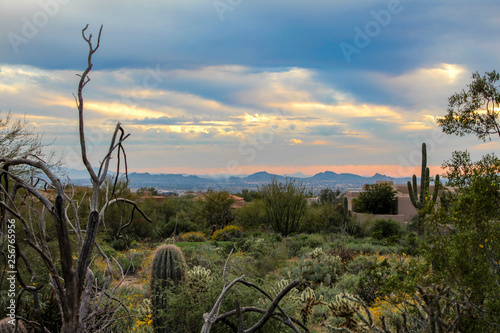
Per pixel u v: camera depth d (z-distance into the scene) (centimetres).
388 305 613
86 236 173
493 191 368
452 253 368
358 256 1259
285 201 2505
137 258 1127
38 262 622
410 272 397
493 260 364
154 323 470
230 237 2208
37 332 372
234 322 417
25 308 430
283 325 422
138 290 666
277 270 1204
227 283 452
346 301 657
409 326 444
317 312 752
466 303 362
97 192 176
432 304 387
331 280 1082
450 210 397
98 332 230
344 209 2845
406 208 3114
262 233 2289
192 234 2302
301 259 1298
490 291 359
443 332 387
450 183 413
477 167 400
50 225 705
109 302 251
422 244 398
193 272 522
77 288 170
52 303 441
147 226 2184
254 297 446
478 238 362
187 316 433
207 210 3011
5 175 181
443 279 386
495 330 353
